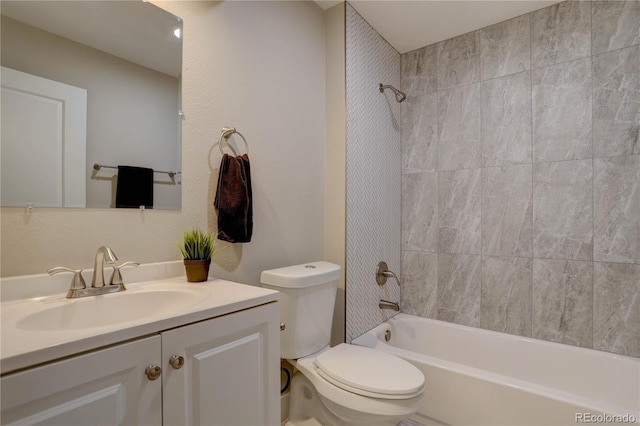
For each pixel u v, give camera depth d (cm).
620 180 173
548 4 192
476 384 153
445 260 229
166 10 126
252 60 158
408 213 246
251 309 96
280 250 171
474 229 217
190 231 129
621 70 173
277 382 104
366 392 122
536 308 195
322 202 201
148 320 73
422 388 125
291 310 146
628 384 162
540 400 137
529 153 198
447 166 229
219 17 143
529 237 198
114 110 112
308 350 154
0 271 89
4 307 85
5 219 90
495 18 206
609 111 176
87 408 63
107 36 111
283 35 175
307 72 191
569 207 186
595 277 179
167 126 125
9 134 91
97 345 64
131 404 69
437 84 234
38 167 96
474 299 216
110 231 109
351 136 198
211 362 85
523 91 201
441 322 224
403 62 250
